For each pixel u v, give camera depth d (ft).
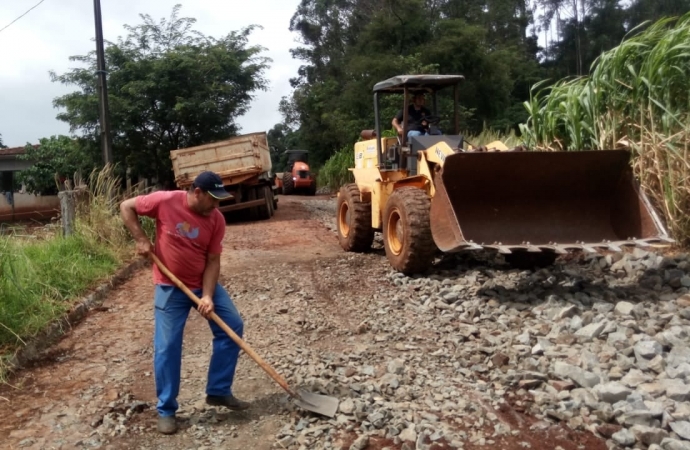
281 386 13.82
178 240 12.84
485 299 20.44
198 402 14.20
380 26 108.17
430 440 12.00
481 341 17.26
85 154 64.08
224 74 64.95
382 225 27.73
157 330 12.91
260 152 50.03
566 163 21.03
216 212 13.17
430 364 15.79
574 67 154.40
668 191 22.93
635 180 20.95
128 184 34.09
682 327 16.57
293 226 45.16
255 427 13.03
